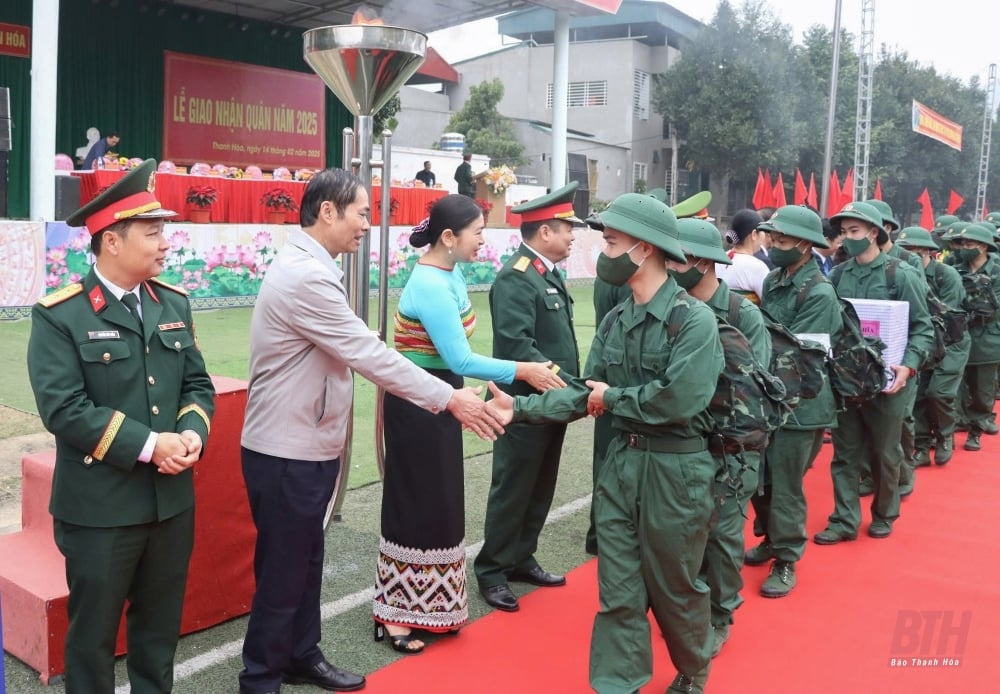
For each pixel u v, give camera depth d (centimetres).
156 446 243
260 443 287
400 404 324
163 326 258
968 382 696
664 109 3120
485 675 318
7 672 302
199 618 340
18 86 1625
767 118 3002
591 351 305
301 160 2105
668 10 3506
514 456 367
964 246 678
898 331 466
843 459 478
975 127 3803
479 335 1071
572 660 330
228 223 1302
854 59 3222
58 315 240
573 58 3509
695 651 288
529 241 380
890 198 3531
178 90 1883
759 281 466
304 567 290
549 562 432
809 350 378
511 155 2980
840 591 411
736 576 344
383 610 336
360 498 507
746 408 288
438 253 333
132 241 245
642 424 278
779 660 340
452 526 333
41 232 978
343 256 394
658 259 280
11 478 504
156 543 258
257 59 2042
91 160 1477
